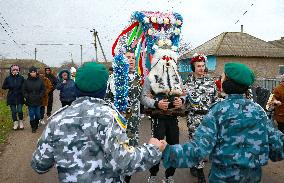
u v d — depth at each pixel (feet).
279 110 26.45
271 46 106.22
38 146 8.43
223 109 9.52
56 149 8.21
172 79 17.03
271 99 26.84
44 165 8.47
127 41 18.79
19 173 21.09
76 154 8.11
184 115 16.83
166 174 16.94
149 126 35.78
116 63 14.61
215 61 101.40
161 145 9.12
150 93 17.03
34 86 33.53
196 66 18.74
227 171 9.41
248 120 9.41
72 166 8.07
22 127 35.78
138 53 18.80
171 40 19.48
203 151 9.23
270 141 9.71
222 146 9.48
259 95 32.50
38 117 34.06
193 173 19.80
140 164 8.47
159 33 18.75
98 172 8.13
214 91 18.70
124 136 8.41
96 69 8.64
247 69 9.76
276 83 48.60
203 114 18.44
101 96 8.79
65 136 8.17
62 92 33.58
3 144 28.81
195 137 9.49
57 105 61.57
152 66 17.37
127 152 8.26
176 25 19.43
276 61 103.81
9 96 35.22
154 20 18.57
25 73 127.75
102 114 8.30
